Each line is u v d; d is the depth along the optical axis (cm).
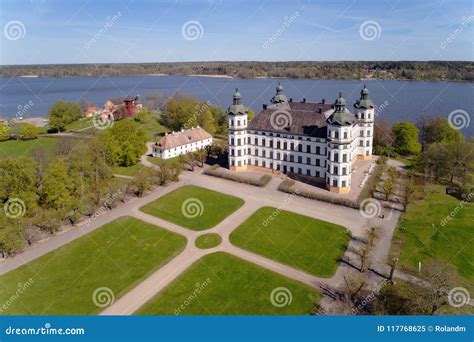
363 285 5850
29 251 7200
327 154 9431
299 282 6062
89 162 9988
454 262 6431
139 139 12331
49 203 8494
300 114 10612
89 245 7375
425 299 5378
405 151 12794
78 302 5725
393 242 7150
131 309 5541
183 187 10244
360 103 11450
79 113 17025
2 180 8244
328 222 7981
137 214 8656
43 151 12369
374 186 9531
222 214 8550
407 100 18925
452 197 9019
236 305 5566
